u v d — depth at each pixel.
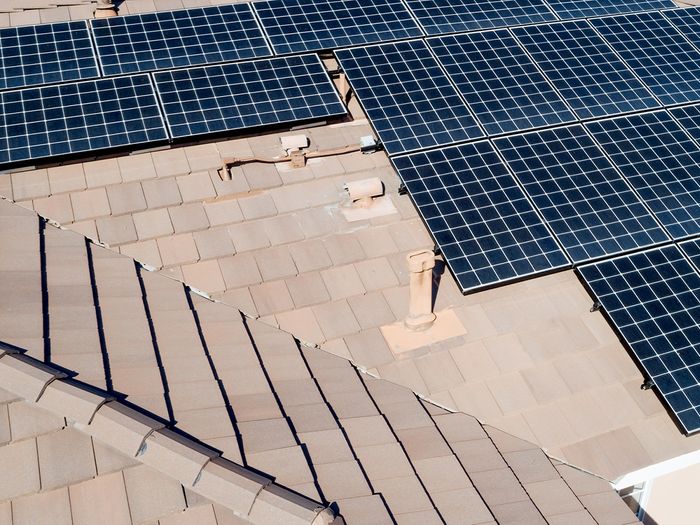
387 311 14.81
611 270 15.16
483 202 15.95
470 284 14.50
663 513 15.87
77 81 17.81
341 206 16.59
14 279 11.40
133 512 8.65
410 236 16.23
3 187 15.72
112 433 8.92
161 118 17.03
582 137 17.86
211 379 10.98
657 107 19.23
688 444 13.32
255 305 14.59
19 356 9.43
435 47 19.92
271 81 18.41
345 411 11.80
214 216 15.98
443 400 13.49
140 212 15.79
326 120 18.23
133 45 19.16
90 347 10.52
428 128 17.48
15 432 8.91
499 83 19.00
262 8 20.84
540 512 11.25
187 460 8.84
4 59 18.39
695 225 16.19
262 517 8.52
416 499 10.20
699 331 14.21
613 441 13.24
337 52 19.44
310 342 14.11
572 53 20.50
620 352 14.49
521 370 14.04
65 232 13.56
